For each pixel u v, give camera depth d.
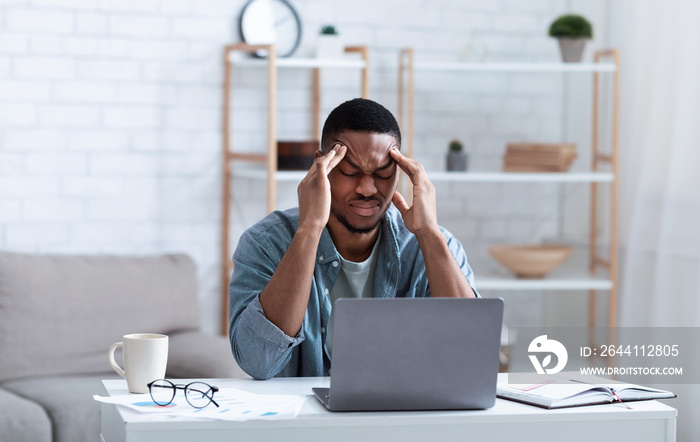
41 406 2.67
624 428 1.51
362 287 1.89
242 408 1.45
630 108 3.74
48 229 3.54
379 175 1.74
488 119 4.15
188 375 2.85
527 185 4.23
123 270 3.27
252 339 1.67
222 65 3.73
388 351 1.44
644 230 3.53
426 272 1.86
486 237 4.19
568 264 4.21
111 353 1.72
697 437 3.25
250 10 3.73
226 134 3.74
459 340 1.46
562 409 1.51
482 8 4.09
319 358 1.85
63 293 3.11
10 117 3.46
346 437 1.42
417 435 1.44
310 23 3.86
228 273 3.75
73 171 3.56
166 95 3.67
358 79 3.94
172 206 3.71
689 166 3.32
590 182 4.16
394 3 3.97
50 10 3.49
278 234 1.88
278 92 3.84
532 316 4.29
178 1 3.66
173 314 3.29
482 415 1.46
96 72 3.57
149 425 1.35
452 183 4.13
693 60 3.30
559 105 4.24
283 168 3.52
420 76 4.04
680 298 3.32
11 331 3.00
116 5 3.58
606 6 4.03
